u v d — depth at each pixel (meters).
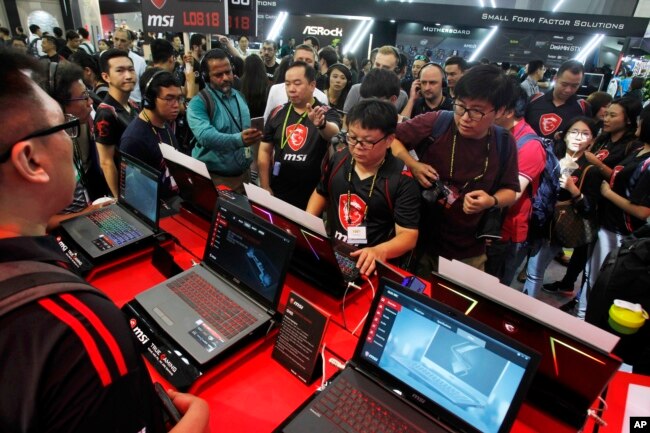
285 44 8.27
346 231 1.78
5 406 0.44
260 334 1.18
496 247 2.16
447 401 0.89
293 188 2.57
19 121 0.49
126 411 0.52
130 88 2.62
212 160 2.66
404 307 0.97
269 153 2.67
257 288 1.23
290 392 1.05
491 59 8.26
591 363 0.87
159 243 1.60
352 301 1.43
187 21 2.70
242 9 2.82
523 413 1.03
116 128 2.32
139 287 1.43
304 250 1.42
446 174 1.84
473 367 0.86
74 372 0.46
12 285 0.46
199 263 1.41
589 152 2.65
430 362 0.92
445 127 1.83
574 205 2.45
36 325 0.45
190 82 3.63
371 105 1.52
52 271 0.51
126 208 1.78
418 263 2.04
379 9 7.82
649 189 2.22
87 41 7.67
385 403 0.94
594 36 7.67
